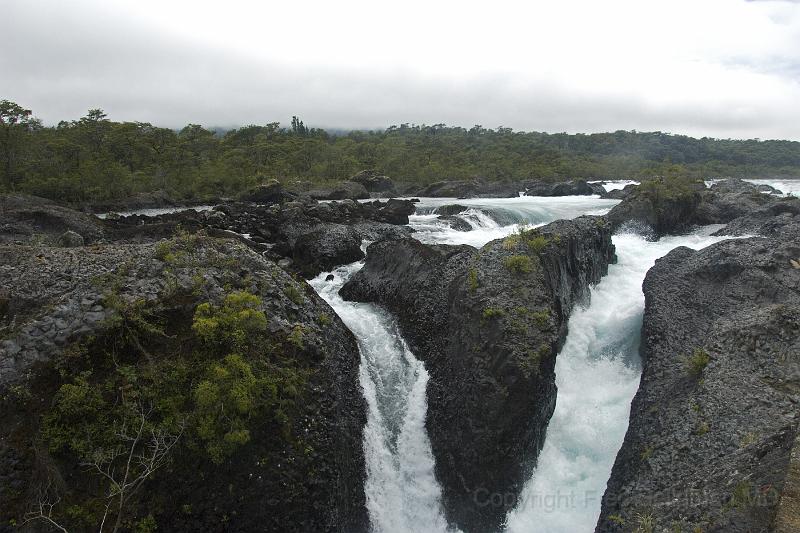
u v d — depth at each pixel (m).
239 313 11.83
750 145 143.50
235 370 10.92
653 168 98.38
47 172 53.88
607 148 144.38
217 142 94.69
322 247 24.16
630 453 12.48
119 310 11.16
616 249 26.95
